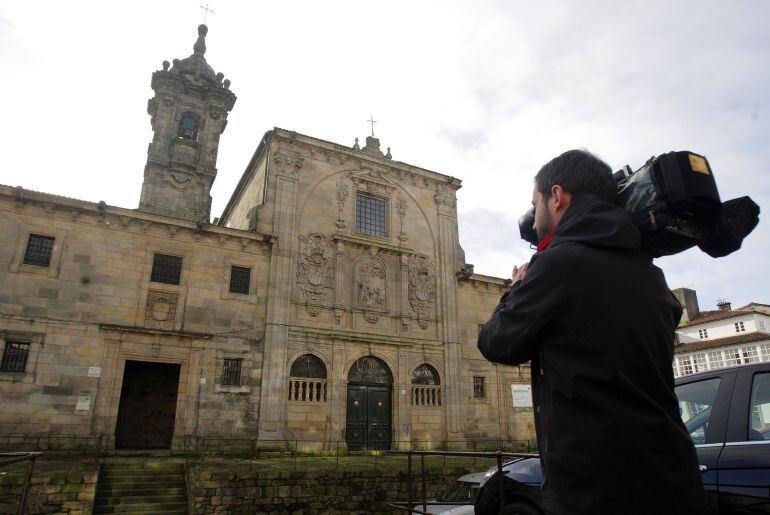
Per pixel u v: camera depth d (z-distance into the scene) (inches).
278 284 1202.6
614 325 79.5
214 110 1467.8
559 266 85.1
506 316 91.4
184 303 1098.7
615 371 76.9
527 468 226.7
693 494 74.7
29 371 940.0
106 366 996.6
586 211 93.4
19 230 994.7
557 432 81.7
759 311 1790.1
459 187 1568.7
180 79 1437.0
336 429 1167.0
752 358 1601.9
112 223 1074.1
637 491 72.7
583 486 75.7
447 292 1440.7
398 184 1476.4
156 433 1162.0
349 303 1296.8
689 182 89.9
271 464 908.6
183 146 1395.2
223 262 1165.1
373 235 1397.6
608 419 75.6
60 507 673.0
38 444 911.7
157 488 788.0
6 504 651.5
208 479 745.6
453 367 1376.7
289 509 774.5
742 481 191.0
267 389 1117.7
